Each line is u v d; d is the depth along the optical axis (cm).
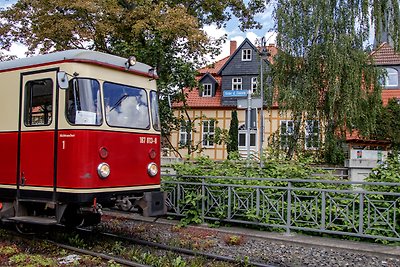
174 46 1797
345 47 1784
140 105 883
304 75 1855
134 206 846
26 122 832
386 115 2439
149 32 1744
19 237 898
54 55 804
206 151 3612
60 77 759
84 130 764
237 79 3819
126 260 716
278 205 952
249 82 3788
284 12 1878
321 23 1812
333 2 1859
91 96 783
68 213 844
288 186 935
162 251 795
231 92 3750
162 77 1759
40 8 1817
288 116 1942
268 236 901
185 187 1073
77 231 953
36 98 822
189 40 1712
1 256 738
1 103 879
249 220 983
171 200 1084
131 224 1054
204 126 3691
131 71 862
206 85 3912
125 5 1900
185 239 884
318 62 1844
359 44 1847
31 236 907
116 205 809
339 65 1772
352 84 1775
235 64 3831
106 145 793
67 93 775
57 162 777
